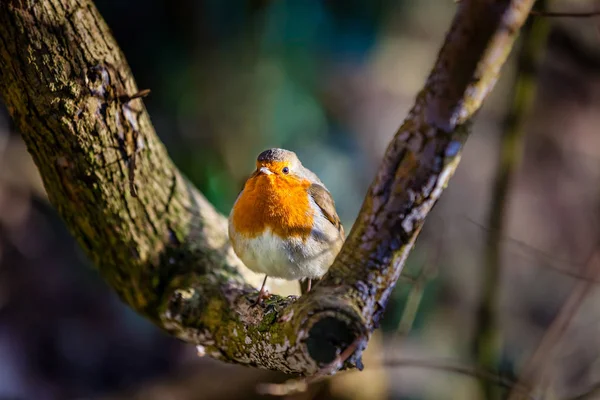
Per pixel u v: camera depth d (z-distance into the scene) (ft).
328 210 20.06
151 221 19.36
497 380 22.16
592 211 52.65
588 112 54.44
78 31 16.63
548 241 51.39
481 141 50.44
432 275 24.73
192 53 39.73
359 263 13.96
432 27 49.57
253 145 39.09
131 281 19.70
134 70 40.06
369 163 44.78
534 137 53.72
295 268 19.33
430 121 12.52
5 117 40.29
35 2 15.97
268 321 16.24
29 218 41.81
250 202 19.07
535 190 52.60
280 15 40.60
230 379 38.34
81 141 17.43
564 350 39.34
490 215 27.35
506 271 49.26
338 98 44.32
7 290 41.24
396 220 13.48
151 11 40.19
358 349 13.39
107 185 18.24
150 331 43.68
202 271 19.45
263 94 39.60
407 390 41.60
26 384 39.96
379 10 45.16
